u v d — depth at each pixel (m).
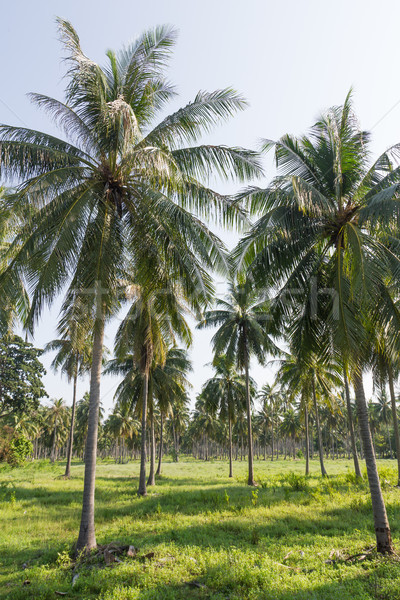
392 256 8.41
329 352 8.97
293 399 29.39
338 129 9.67
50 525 11.44
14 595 6.02
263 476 27.78
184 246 9.12
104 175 9.48
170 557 7.84
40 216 8.52
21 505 14.81
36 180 7.96
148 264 9.32
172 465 54.12
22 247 8.45
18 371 34.19
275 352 23.62
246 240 9.27
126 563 7.36
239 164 9.27
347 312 8.12
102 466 53.53
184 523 11.08
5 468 38.12
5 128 8.64
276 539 9.22
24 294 13.45
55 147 9.29
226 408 31.06
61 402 64.25
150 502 15.46
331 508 12.53
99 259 8.63
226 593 6.08
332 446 75.00
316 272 9.86
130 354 23.39
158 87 9.98
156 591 5.89
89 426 9.01
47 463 52.47
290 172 9.98
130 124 7.58
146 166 7.77
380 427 64.56
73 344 8.63
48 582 6.62
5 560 8.16
